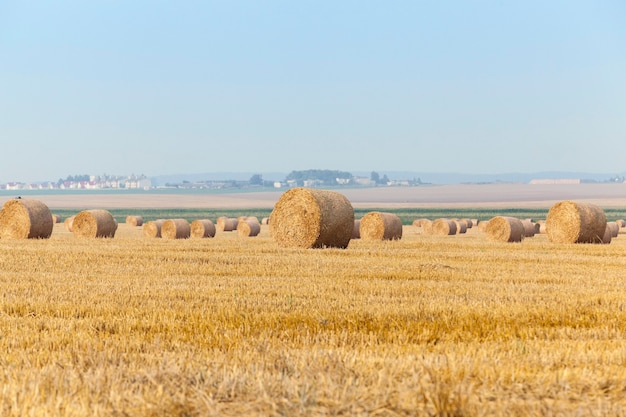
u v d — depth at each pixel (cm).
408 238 6975
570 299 2370
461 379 1208
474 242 5628
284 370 1280
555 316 2061
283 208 4772
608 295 2453
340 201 4756
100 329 1848
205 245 4784
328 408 1049
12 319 1975
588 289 2644
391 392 1116
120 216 18162
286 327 1869
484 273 3127
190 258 3719
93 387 1161
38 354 1502
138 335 1764
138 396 1093
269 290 2533
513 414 1034
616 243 5862
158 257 3769
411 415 1032
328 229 4659
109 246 4578
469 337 1773
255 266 3338
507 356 1448
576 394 1145
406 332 1791
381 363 1323
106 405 1080
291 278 2900
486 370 1260
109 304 2217
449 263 3594
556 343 1641
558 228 5641
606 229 5762
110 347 1597
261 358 1426
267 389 1128
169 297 2367
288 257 3797
